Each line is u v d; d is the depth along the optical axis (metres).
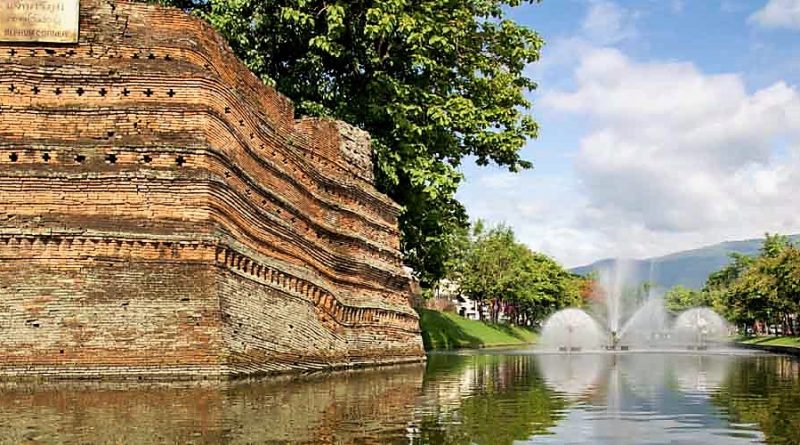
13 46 24.64
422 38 39.69
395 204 38.66
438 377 28.70
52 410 15.98
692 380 28.02
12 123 23.91
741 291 114.62
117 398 18.02
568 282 158.75
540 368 35.56
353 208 34.72
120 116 24.22
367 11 38.59
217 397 18.61
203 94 24.44
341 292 32.59
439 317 90.25
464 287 120.12
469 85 46.03
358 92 42.97
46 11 24.73
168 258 22.31
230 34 39.06
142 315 21.67
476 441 13.77
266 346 24.69
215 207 23.50
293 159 30.48
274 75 42.56
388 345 35.97
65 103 24.31
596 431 15.10
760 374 31.73
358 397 20.22
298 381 24.22
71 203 22.88
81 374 20.98
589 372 32.62
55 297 21.42
